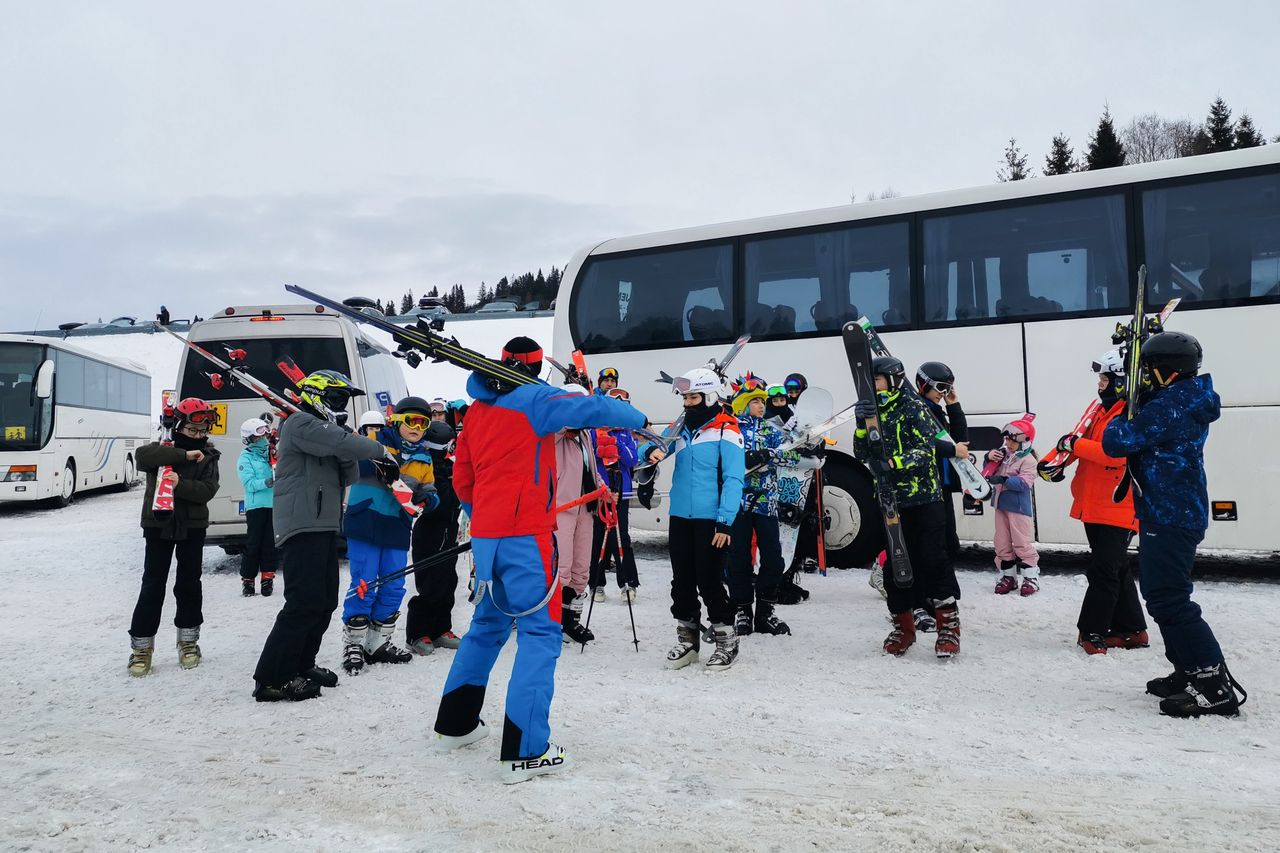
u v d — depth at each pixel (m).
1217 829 2.98
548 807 3.26
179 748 4.05
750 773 3.59
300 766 3.77
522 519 3.72
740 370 9.74
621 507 7.82
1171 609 4.32
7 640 6.60
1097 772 3.56
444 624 6.06
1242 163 7.93
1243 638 5.79
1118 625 5.73
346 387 4.98
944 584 5.51
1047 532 8.40
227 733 4.26
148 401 27.41
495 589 3.75
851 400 9.23
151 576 5.47
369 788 3.50
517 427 3.76
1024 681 4.98
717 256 10.08
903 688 4.88
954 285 8.91
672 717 4.37
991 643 5.90
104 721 4.51
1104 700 4.58
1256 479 7.67
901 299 9.11
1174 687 4.45
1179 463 4.34
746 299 9.84
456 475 4.11
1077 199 8.51
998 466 7.73
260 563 8.54
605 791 3.41
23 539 13.63
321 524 4.88
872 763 3.70
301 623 4.80
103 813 3.32
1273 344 7.68
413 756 3.87
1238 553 10.54
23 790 3.56
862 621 6.72
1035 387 8.50
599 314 10.66
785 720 4.31
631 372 10.38
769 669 5.34
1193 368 4.38
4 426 18.19
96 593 8.79
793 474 7.47
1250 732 4.03
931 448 5.57
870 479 9.09
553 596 3.72
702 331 10.05
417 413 5.75
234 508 10.30
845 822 3.09
